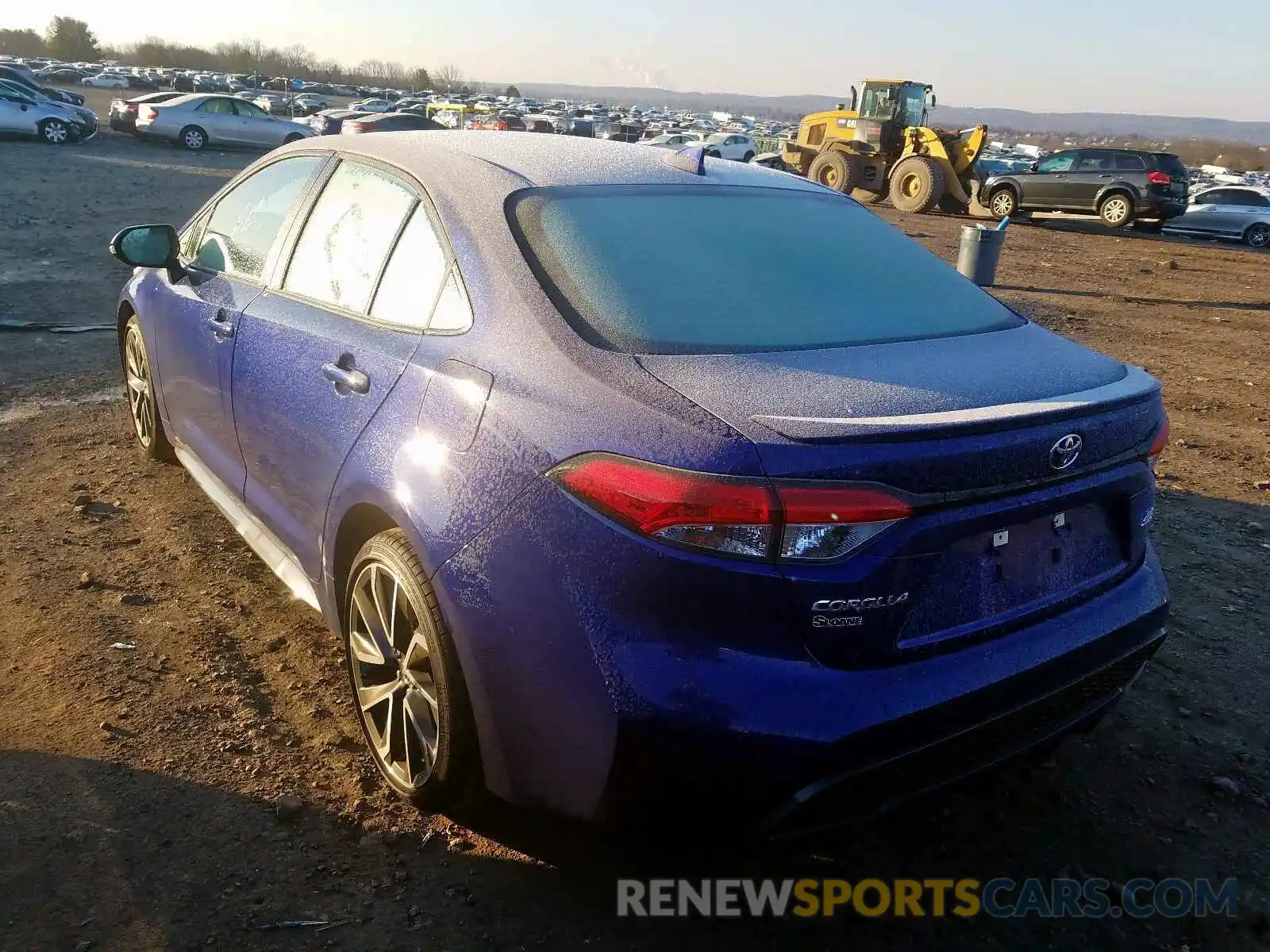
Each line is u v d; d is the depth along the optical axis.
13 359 6.71
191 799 2.63
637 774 2.00
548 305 2.40
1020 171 23.11
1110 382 2.43
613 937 2.29
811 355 2.37
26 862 2.37
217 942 2.20
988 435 2.04
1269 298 13.50
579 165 3.00
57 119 27.75
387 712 2.70
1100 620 2.39
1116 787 2.94
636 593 1.98
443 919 2.31
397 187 2.98
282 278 3.35
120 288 9.30
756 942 2.31
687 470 1.93
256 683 3.19
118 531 4.19
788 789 1.97
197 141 28.91
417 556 2.41
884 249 3.12
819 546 1.91
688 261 2.67
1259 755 3.12
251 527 3.56
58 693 3.04
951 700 2.07
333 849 2.50
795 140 28.16
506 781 2.25
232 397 3.44
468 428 2.32
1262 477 5.83
